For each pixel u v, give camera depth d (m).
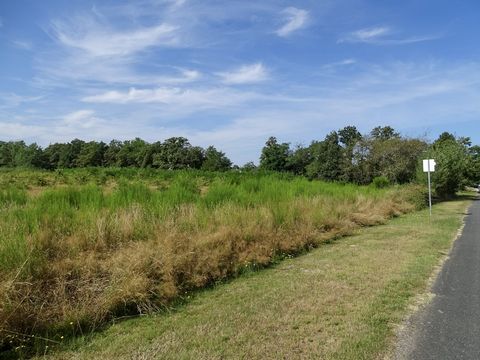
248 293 6.72
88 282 5.88
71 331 5.09
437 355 4.53
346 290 6.84
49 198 9.69
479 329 5.25
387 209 18.59
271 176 23.45
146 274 6.30
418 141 40.41
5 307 4.80
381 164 42.38
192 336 5.01
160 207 9.43
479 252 10.35
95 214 8.13
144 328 5.29
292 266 8.63
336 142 55.88
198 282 6.93
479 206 27.06
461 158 37.00
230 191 12.86
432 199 32.00
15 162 89.38
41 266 5.70
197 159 85.19
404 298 6.46
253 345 4.75
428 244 11.22
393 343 4.83
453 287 7.15
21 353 4.56
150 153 85.44
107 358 4.46
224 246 8.16
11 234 6.32
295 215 11.77
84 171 35.22
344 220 13.99
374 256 9.55
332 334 5.05
